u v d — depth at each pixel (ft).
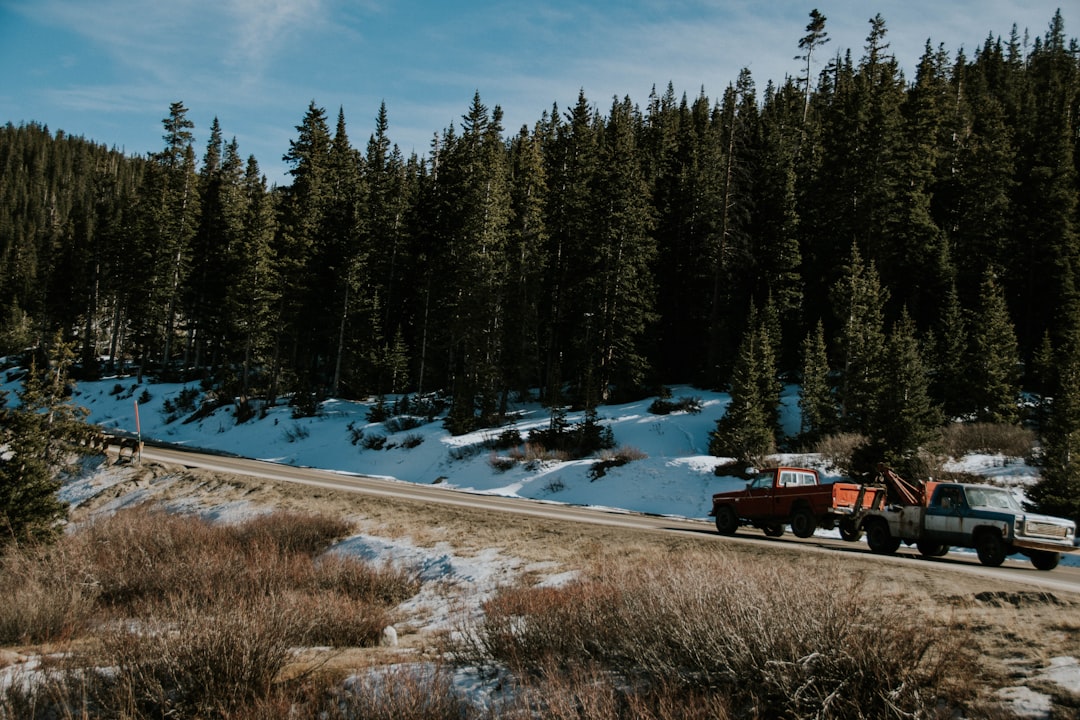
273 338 171.01
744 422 105.19
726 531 64.44
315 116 202.28
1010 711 17.99
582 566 44.50
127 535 59.67
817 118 256.11
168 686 24.58
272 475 100.94
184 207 207.82
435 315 173.47
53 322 235.40
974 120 210.18
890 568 39.17
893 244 156.35
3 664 29.89
